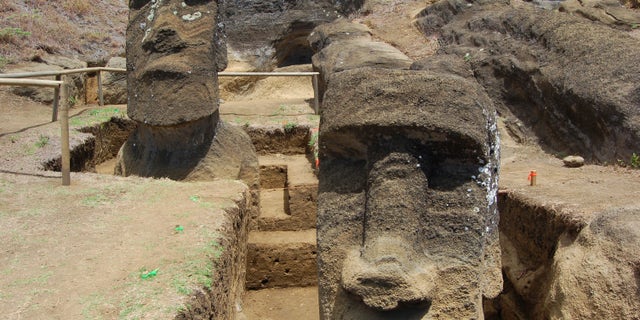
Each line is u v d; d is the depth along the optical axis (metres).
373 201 3.23
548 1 10.65
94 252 3.76
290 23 12.95
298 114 9.25
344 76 3.48
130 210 4.55
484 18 8.70
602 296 3.43
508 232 5.20
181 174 5.90
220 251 3.96
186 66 5.91
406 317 3.02
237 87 12.46
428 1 12.41
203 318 3.34
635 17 8.52
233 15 13.02
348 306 3.15
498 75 7.54
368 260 3.02
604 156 6.11
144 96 5.99
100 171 7.92
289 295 5.97
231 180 5.57
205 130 6.04
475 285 3.14
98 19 12.88
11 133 7.04
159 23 6.07
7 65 9.48
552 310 3.87
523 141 7.10
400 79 3.35
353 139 3.38
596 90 6.16
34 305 3.09
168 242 3.95
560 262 3.96
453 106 3.25
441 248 3.22
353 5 13.19
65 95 5.03
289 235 6.31
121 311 3.06
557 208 4.51
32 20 11.17
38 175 5.42
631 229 3.52
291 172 7.40
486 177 3.31
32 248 3.79
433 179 3.34
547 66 6.94
